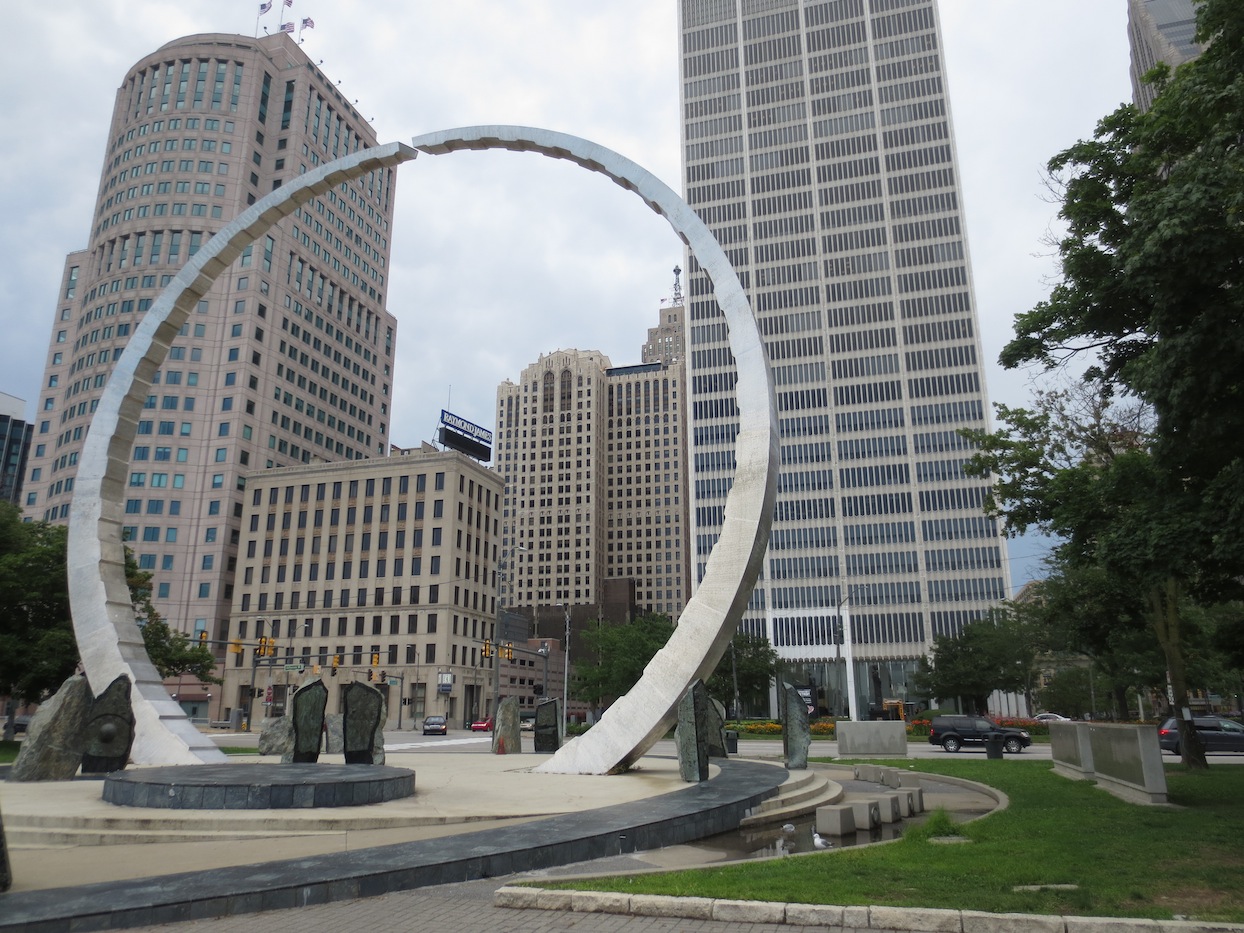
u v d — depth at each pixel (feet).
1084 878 26.27
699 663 54.29
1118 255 45.78
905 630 296.30
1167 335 38.22
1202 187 34.19
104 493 70.28
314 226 351.25
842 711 282.77
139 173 329.11
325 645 261.24
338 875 25.81
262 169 343.26
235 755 84.33
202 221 321.93
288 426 323.78
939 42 344.69
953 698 265.54
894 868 27.91
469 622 265.95
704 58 373.40
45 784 51.01
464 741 156.56
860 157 343.26
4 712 248.52
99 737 56.75
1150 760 47.50
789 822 43.62
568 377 570.05
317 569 269.23
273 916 23.53
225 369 305.94
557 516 545.44
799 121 353.72
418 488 265.34
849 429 320.29
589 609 382.01
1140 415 70.79
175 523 290.56
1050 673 276.21
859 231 336.49
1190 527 39.47
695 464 325.83
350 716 55.72
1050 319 55.36
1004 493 74.23
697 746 52.37
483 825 37.35
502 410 579.48
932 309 322.55
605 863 31.40
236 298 313.12
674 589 540.93
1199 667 168.35
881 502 310.65
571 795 45.14
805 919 22.04
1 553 111.75
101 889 24.50
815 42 359.87
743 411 60.03
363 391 375.66
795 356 331.98
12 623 106.52
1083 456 72.90
